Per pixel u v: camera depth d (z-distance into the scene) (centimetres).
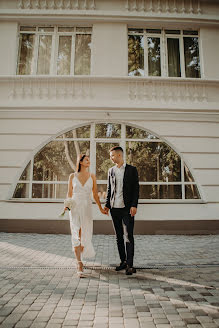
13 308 233
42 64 793
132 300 252
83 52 798
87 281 307
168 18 791
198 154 729
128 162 727
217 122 744
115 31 791
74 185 359
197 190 720
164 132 732
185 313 225
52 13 772
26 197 705
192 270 357
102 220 681
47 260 404
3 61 767
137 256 437
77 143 732
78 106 721
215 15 809
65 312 226
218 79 746
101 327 200
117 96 743
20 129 720
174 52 817
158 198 715
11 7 792
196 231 688
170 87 754
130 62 800
